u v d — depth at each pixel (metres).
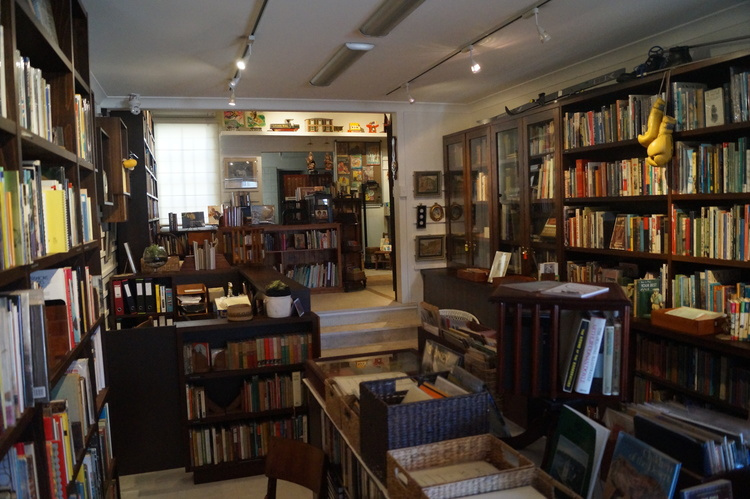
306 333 3.83
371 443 1.66
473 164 6.25
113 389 3.63
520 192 5.33
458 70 5.02
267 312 3.77
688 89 3.46
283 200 10.86
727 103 3.19
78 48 2.74
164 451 3.73
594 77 4.75
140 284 5.16
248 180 10.48
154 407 3.69
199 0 3.17
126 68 4.61
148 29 3.65
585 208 4.50
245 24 3.60
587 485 1.32
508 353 1.66
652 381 3.66
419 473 1.45
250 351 3.68
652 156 3.52
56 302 1.94
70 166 2.32
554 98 4.71
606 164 4.21
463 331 2.56
